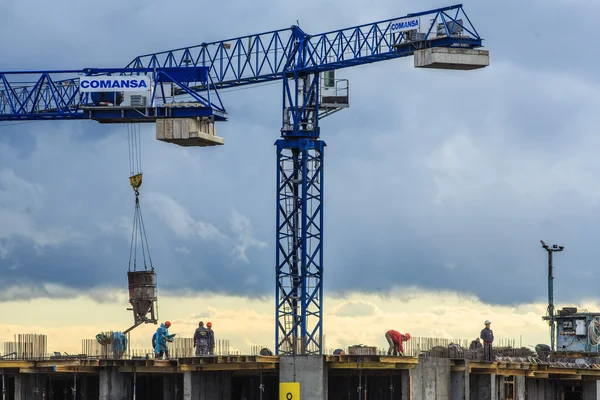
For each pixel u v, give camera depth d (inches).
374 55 5172.2
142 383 4407.0
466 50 4960.6
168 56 5541.3
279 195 5300.2
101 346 4232.3
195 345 4111.7
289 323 5236.2
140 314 4719.5
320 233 5255.9
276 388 4456.2
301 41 5319.9
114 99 5103.3
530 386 4771.2
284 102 5334.6
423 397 3964.1
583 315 5388.8
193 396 3983.8
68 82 5354.3
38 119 5383.9
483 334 4256.9
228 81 5452.8
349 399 4121.6
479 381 4313.5
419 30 5039.4
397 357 3831.2
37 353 4097.0
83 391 4318.4
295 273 5260.8
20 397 4094.5
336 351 4220.0
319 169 5295.3
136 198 4906.5
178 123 4975.4
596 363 4968.0
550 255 5600.4
